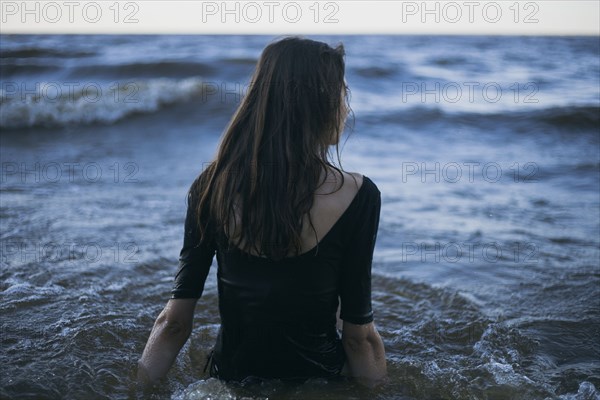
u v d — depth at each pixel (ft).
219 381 6.79
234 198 6.20
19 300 10.16
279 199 6.05
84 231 14.83
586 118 34.14
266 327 6.34
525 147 29.53
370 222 6.23
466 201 18.90
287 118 6.17
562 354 9.17
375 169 23.85
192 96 40.01
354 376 6.88
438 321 10.24
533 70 58.13
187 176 22.45
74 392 7.19
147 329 9.41
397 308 10.93
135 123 35.99
